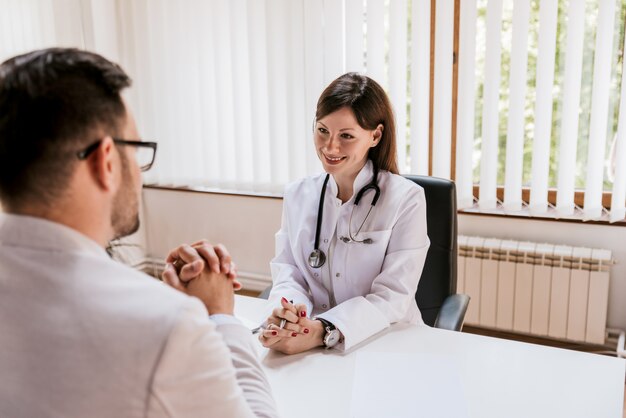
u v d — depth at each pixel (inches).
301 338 50.3
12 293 21.8
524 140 104.0
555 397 42.3
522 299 103.1
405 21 104.3
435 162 107.3
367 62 108.0
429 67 105.0
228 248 135.0
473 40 99.9
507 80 102.0
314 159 116.9
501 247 102.6
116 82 23.7
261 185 124.3
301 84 115.7
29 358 21.4
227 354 23.8
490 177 104.8
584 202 99.1
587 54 96.0
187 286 35.1
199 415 22.1
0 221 22.9
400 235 62.4
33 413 21.5
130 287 22.2
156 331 20.9
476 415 40.3
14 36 129.2
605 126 95.5
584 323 99.8
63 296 21.5
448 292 68.4
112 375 20.7
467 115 103.4
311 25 111.0
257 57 118.2
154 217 142.1
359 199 63.3
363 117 59.3
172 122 131.7
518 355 49.1
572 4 92.6
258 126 121.3
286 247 67.7
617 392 42.9
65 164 22.0
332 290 64.0
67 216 22.9
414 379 45.1
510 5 98.8
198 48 123.4
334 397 42.9
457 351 50.1
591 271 97.7
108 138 23.0
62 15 130.4
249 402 29.7
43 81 21.7
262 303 62.4
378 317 54.5
